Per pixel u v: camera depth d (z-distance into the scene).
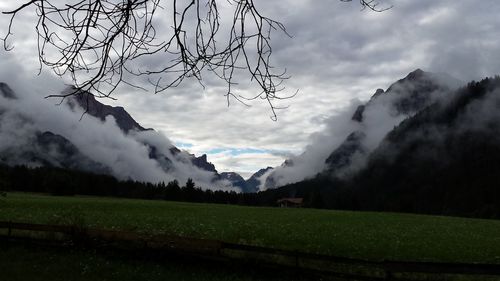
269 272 15.48
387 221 52.31
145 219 38.16
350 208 178.38
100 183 167.75
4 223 18.98
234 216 49.56
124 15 4.23
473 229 44.16
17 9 3.97
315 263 17.42
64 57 4.27
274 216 53.56
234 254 18.48
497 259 22.64
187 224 34.53
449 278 16.39
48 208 48.12
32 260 16.22
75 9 4.13
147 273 14.99
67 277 14.18
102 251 17.52
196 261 16.28
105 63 4.32
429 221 56.38
